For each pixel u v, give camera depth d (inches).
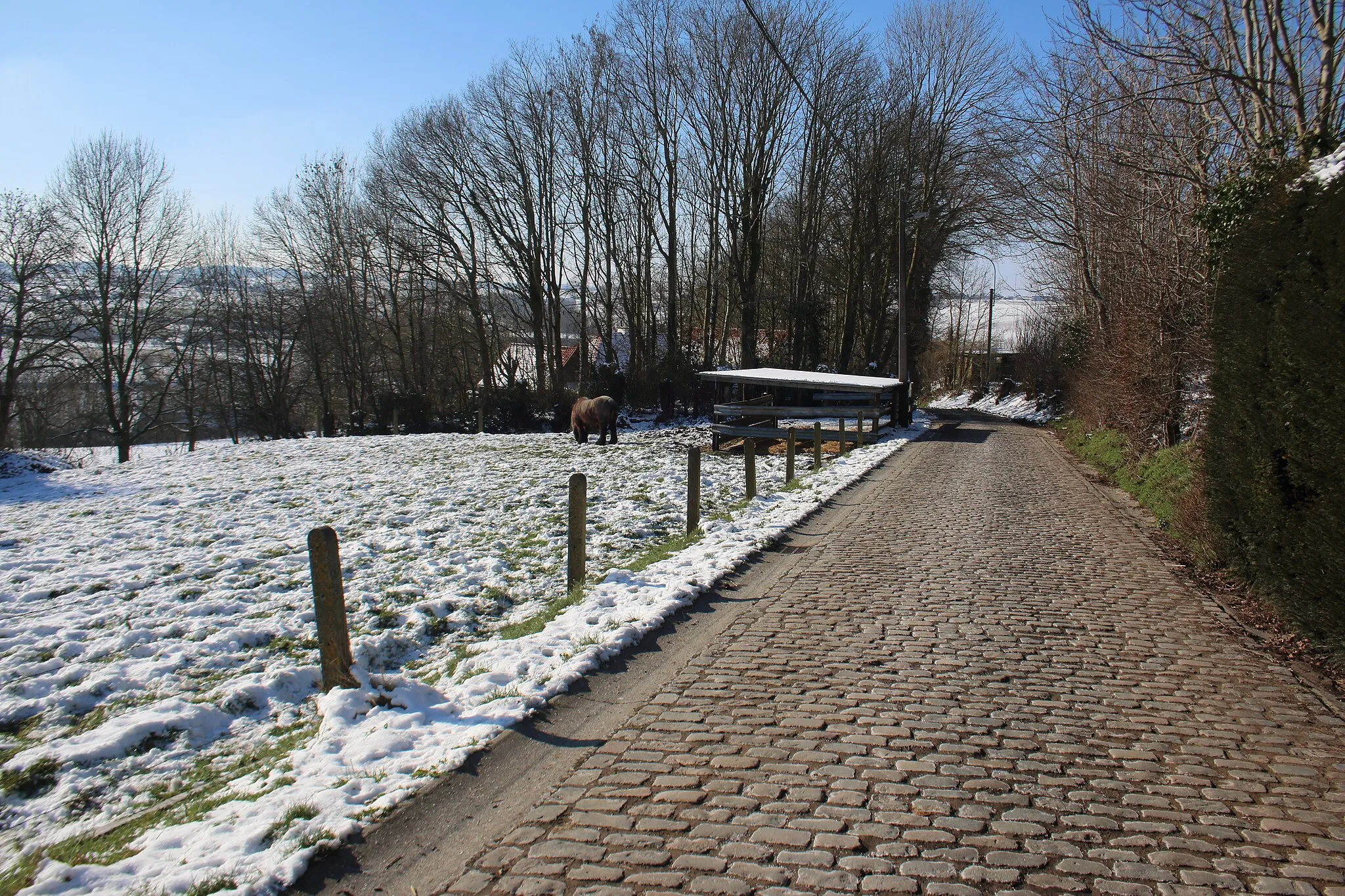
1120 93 538.6
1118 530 418.0
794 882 127.9
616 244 1619.1
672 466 701.9
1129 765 168.1
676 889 126.9
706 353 1502.2
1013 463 732.0
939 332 2925.7
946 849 137.2
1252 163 375.2
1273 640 248.1
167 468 836.6
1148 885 127.6
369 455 856.9
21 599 321.1
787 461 597.3
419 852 140.0
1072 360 1065.5
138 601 315.0
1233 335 285.4
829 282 1834.4
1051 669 223.6
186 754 199.0
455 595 319.9
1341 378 210.1
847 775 163.5
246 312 1781.5
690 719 192.1
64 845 155.1
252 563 373.7
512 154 1530.5
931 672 221.5
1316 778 163.2
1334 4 321.7
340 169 1721.2
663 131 1478.8
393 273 1699.1
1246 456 275.9
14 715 214.8
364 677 217.5
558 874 131.6
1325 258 216.7
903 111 1571.1
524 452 841.5
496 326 1737.2
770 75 1408.7
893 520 448.1
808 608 281.6
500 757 174.6
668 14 1425.9
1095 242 737.6
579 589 308.7
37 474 874.8
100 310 1439.5
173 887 129.2
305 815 150.6
